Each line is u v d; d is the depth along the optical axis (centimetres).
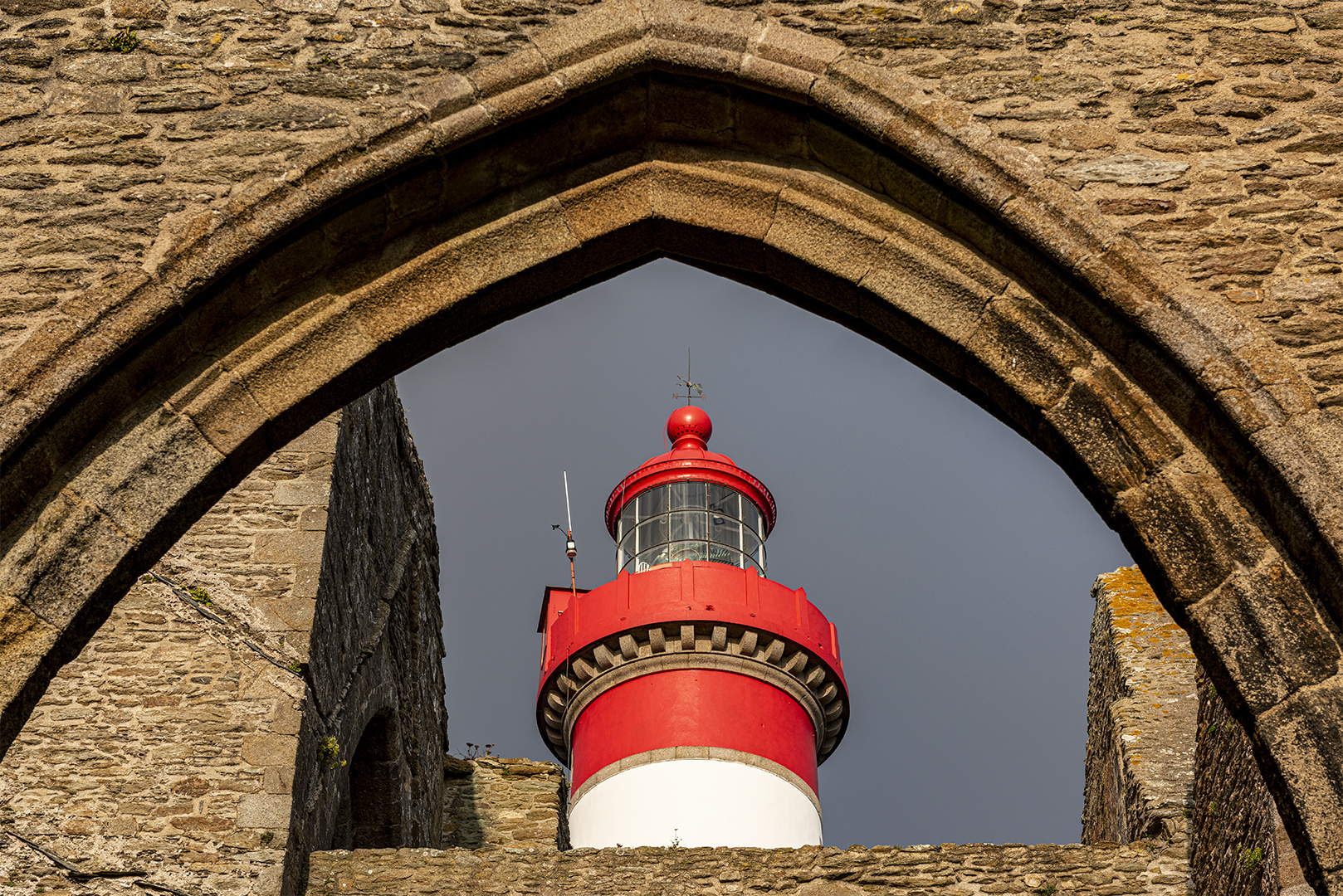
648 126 863
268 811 1436
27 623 740
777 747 2369
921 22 867
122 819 1416
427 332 837
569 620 2534
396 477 2064
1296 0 884
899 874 1595
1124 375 789
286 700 1505
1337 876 671
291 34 872
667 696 2395
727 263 868
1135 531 762
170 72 862
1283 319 779
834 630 2561
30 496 764
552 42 851
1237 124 841
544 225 848
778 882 1589
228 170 828
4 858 1380
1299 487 725
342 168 816
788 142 856
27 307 786
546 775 2162
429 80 851
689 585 2481
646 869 1595
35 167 830
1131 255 790
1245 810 1327
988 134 823
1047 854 1608
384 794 1902
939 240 830
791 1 872
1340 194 818
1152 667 1827
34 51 872
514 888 1567
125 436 785
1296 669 713
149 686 1499
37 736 1454
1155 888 1577
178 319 795
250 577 1582
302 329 818
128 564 768
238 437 796
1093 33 868
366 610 1830
